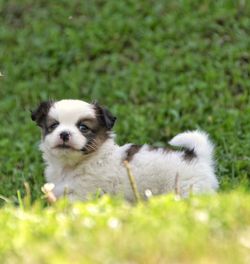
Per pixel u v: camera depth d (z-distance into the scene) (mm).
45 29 18125
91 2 19016
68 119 9234
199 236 6609
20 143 13547
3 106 15352
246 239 6621
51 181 9633
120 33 17344
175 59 15992
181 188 9031
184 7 17969
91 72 16156
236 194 8086
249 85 14500
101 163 9281
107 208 7523
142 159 9211
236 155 11898
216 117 13469
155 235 6641
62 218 7371
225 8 17594
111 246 6426
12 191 11305
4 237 7004
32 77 16500
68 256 6242
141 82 15320
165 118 13906
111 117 9391
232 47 15898
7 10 19172
